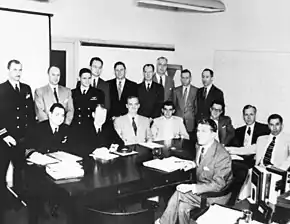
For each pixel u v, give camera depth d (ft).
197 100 15.89
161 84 15.67
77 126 13.19
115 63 14.30
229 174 10.04
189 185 9.95
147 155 12.00
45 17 12.35
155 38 15.57
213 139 10.23
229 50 14.96
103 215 8.55
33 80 12.28
